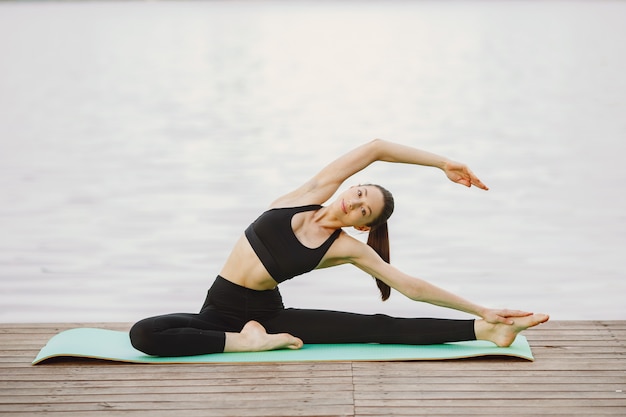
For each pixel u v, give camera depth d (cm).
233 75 2212
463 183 436
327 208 428
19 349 434
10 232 803
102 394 375
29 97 1842
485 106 1644
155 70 2319
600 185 975
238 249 430
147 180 1039
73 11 5247
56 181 1036
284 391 377
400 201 917
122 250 742
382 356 416
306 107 1680
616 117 1476
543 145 1238
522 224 816
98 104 1744
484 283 645
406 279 423
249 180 1027
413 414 354
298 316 437
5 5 6234
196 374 396
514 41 2978
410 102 1722
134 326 412
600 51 2581
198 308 595
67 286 644
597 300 603
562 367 404
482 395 372
